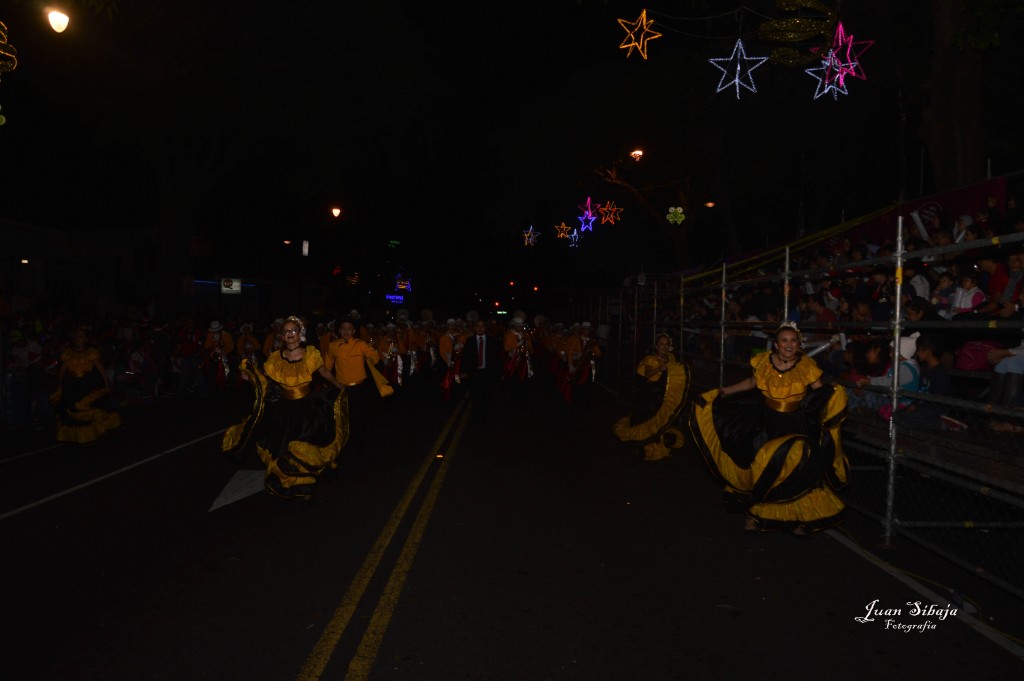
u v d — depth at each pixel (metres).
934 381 7.87
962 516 7.27
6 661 4.33
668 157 32.03
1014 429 7.09
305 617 4.92
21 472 9.63
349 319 10.49
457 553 6.18
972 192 11.14
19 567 5.91
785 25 12.88
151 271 33.47
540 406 16.67
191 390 19.77
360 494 8.22
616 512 7.48
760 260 16.58
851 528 6.98
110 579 5.63
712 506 7.73
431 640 4.58
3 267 24.02
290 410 7.77
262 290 39.81
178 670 4.22
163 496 8.22
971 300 9.03
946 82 13.72
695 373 13.84
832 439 6.40
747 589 5.41
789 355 6.57
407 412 15.48
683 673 4.18
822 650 4.46
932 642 4.57
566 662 4.30
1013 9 12.98
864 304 9.23
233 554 6.18
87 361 11.66
